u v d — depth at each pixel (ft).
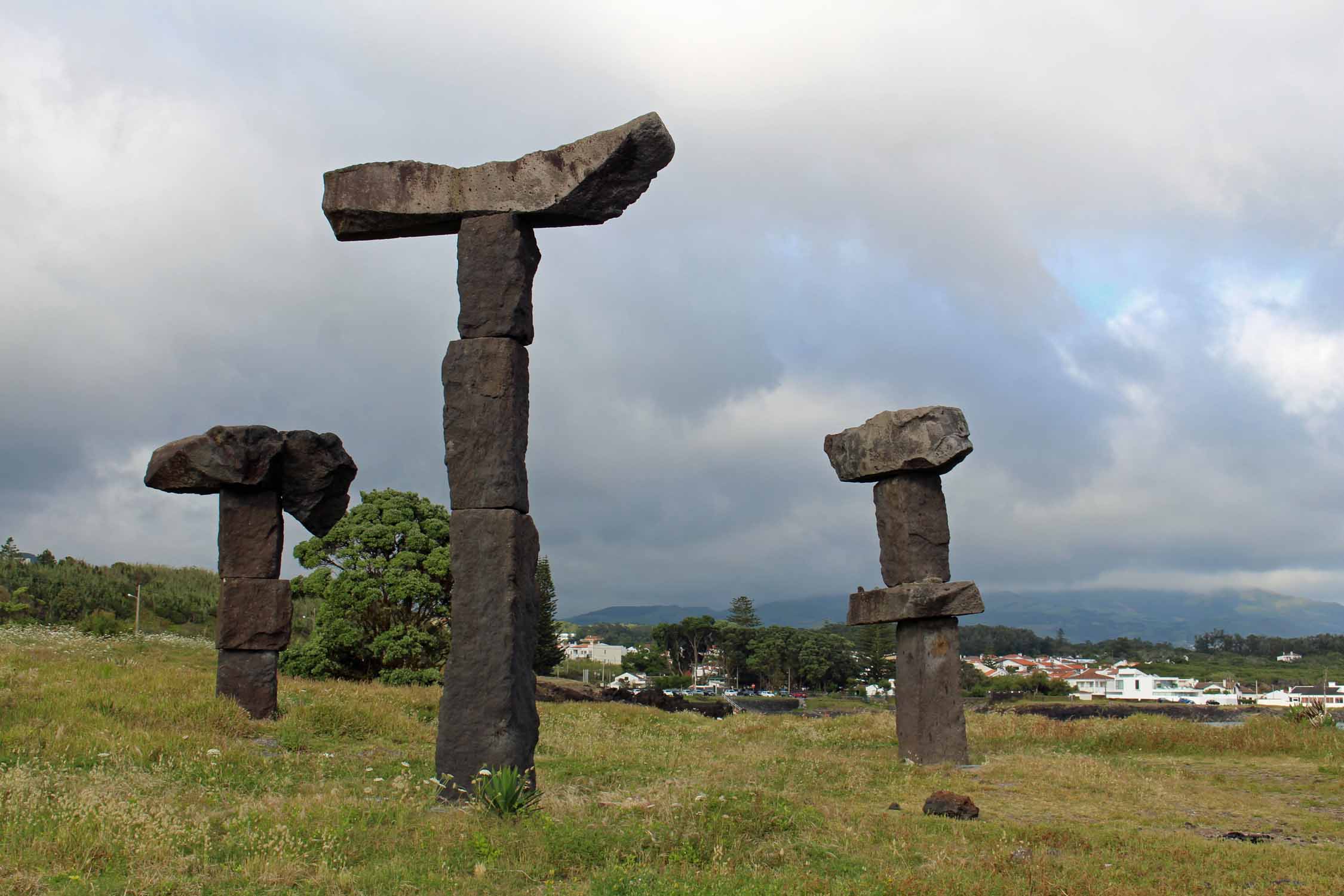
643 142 33.37
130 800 28.48
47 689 45.19
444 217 34.99
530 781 32.14
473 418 32.99
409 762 41.16
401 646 90.33
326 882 22.58
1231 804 38.68
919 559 51.29
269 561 51.31
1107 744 56.34
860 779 43.55
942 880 24.23
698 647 268.62
